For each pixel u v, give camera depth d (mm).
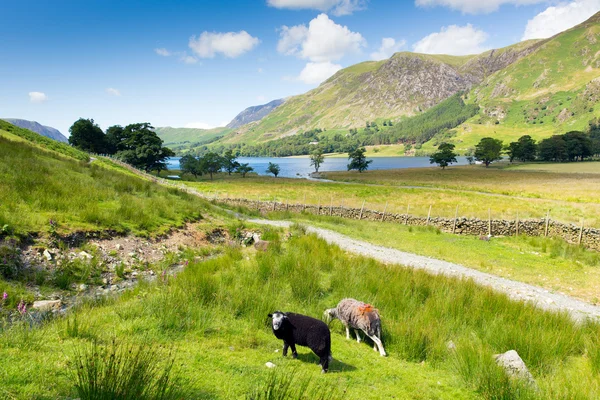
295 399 4695
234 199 38812
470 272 16984
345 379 6098
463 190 67250
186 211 20047
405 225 30312
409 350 7871
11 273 9547
